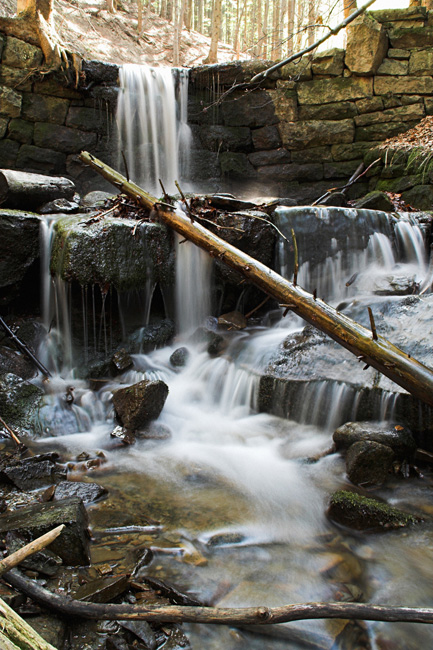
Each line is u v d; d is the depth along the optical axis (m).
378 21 10.65
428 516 3.26
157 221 6.05
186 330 6.34
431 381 3.56
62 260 5.29
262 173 11.34
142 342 5.88
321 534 3.09
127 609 2.22
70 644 2.16
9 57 9.34
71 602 2.24
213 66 10.94
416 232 7.70
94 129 10.35
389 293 6.32
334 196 8.76
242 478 3.77
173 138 11.03
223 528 3.09
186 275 6.20
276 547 2.94
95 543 2.90
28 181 6.51
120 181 6.50
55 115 9.99
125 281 5.56
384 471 3.68
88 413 4.74
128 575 2.59
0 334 5.59
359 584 2.63
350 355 4.75
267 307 6.89
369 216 7.30
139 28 18.73
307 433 4.48
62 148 10.12
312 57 10.52
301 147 11.17
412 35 10.53
